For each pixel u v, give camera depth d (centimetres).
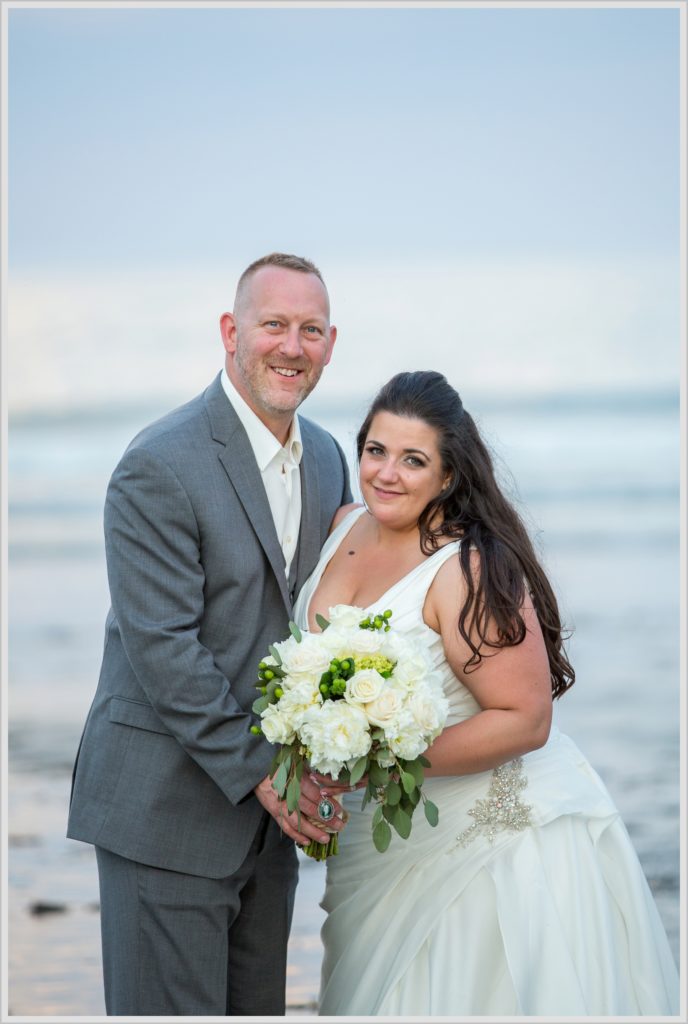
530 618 285
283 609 311
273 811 292
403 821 268
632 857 299
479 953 281
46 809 596
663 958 293
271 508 316
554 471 1662
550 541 1337
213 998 309
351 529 321
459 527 295
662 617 1030
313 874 514
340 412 2233
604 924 285
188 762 304
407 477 291
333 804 280
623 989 283
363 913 300
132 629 294
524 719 280
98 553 1308
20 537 1366
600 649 939
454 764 280
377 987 288
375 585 302
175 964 305
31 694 827
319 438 344
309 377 312
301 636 275
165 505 296
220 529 300
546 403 2075
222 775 291
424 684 261
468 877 286
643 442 1823
